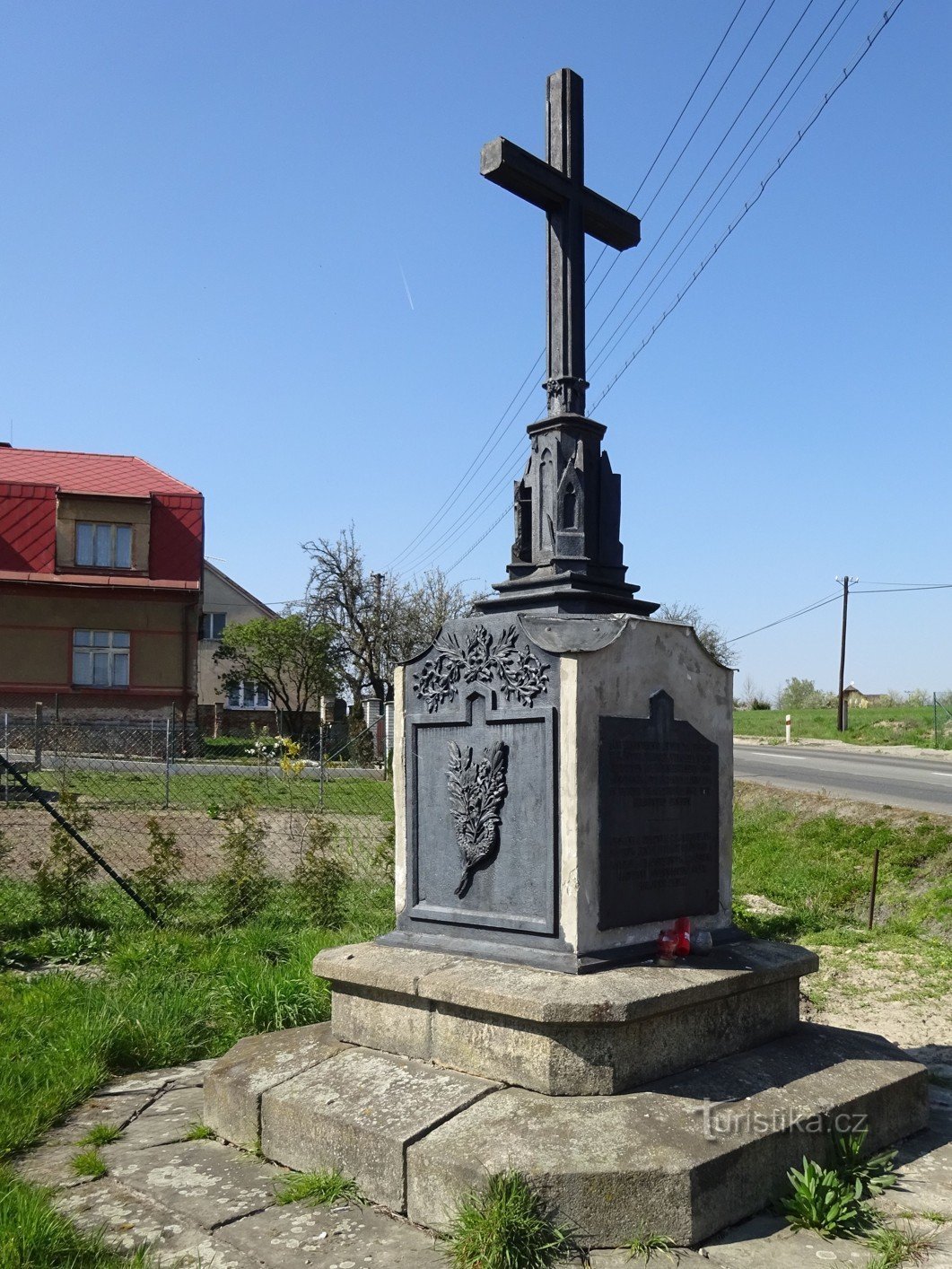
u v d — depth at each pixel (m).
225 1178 3.99
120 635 30.39
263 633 37.12
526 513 5.06
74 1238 3.45
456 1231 3.40
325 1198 3.77
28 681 29.64
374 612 39.97
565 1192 3.44
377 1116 3.89
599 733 4.33
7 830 13.12
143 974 6.56
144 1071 5.31
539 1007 3.81
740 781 17.14
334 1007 4.62
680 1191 3.46
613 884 4.34
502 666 4.51
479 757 4.57
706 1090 4.00
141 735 25.44
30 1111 4.55
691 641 4.83
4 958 7.41
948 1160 4.25
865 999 7.21
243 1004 5.84
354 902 9.08
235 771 18.70
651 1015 3.96
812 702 69.75
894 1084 4.44
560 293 5.11
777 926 9.55
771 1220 3.67
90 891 9.27
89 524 30.42
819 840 12.62
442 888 4.70
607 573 4.95
